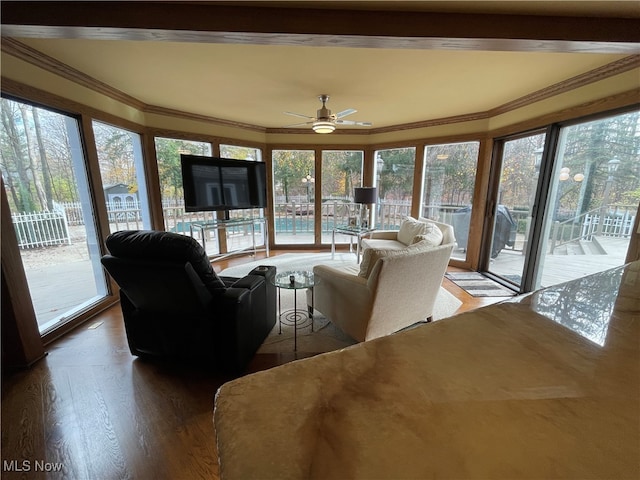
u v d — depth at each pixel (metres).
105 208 3.04
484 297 3.35
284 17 1.71
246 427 0.45
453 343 0.69
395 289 2.09
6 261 1.92
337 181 5.54
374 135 5.16
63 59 2.39
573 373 0.58
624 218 2.54
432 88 3.03
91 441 1.47
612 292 0.99
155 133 3.88
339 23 1.73
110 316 2.83
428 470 0.38
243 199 4.73
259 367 2.05
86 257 3.00
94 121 3.04
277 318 2.82
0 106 2.20
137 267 1.60
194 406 1.70
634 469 0.38
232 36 1.75
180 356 1.99
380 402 0.50
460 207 4.46
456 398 0.51
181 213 4.59
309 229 5.78
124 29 1.66
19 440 1.48
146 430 1.53
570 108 2.80
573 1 1.61
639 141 2.41
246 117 4.43
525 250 3.44
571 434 0.44
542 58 2.31
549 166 3.09
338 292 2.29
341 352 0.65
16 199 2.38
